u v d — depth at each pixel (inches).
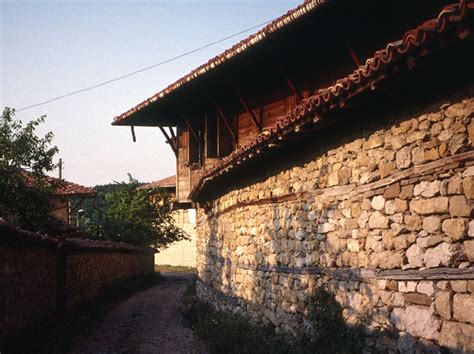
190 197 530.9
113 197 1114.1
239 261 408.8
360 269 232.4
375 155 223.9
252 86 480.7
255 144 291.7
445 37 146.9
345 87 195.5
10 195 514.0
